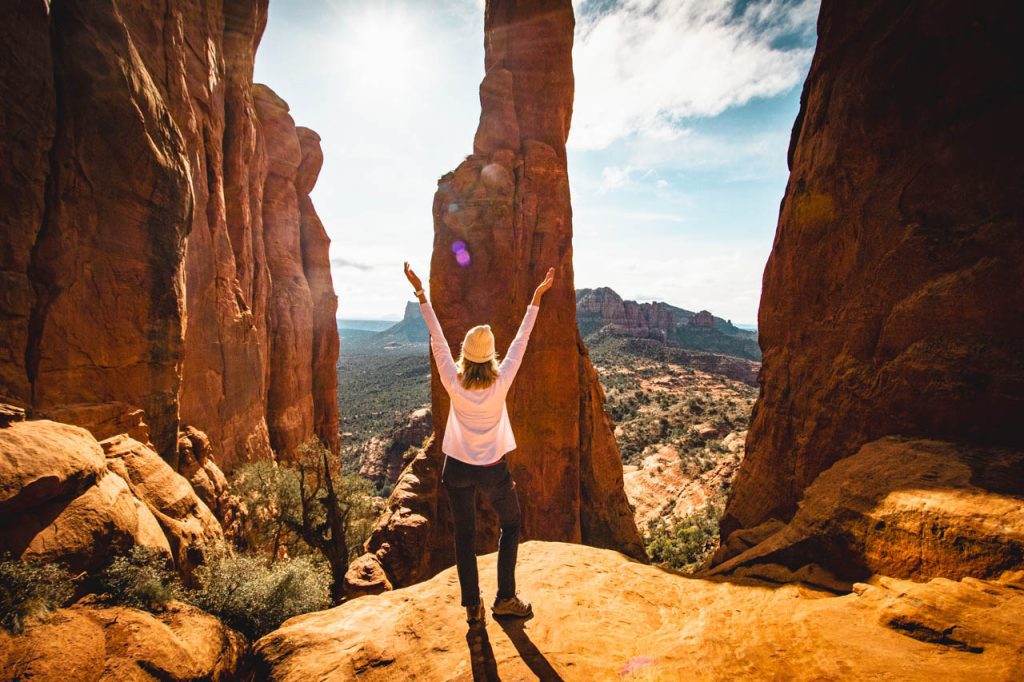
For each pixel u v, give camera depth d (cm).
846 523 376
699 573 439
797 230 807
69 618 455
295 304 3759
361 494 2358
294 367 3678
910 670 215
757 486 826
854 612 280
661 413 7188
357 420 8888
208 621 602
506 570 304
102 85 1159
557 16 2414
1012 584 266
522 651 276
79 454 608
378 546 1930
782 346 827
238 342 2467
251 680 338
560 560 403
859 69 679
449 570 386
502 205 2211
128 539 607
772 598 321
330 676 288
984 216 505
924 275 546
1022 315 452
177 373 1407
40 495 533
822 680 221
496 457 285
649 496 4641
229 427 2370
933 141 567
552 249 2292
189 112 1955
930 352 507
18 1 999
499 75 2375
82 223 1124
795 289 796
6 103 981
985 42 518
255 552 1728
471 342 285
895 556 330
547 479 2178
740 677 236
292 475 2256
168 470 979
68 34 1112
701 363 11644
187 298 2016
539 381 2202
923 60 579
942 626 240
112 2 1247
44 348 1045
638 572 388
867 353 607
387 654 295
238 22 2650
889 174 621
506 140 2347
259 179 3259
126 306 1226
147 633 486
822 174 751
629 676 251
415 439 6191
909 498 357
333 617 373
